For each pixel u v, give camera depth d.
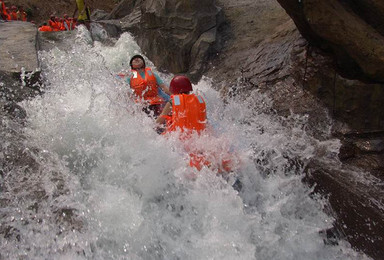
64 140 4.05
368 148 4.21
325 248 3.47
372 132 4.43
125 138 4.01
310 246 3.43
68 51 8.25
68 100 4.89
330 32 4.14
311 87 5.07
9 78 5.24
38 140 4.04
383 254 3.13
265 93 5.67
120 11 14.55
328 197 3.69
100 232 3.06
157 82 5.53
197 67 7.89
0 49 6.82
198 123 3.95
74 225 3.03
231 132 4.38
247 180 3.83
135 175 3.64
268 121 5.04
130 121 4.36
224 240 3.25
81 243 2.92
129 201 3.41
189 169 3.69
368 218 3.34
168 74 8.40
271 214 3.58
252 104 5.57
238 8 9.34
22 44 7.34
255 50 7.15
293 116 5.00
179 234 3.32
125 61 9.25
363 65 4.16
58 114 4.47
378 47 3.98
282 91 5.48
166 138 3.90
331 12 4.01
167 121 4.11
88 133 4.14
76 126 4.20
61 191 3.36
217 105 5.79
